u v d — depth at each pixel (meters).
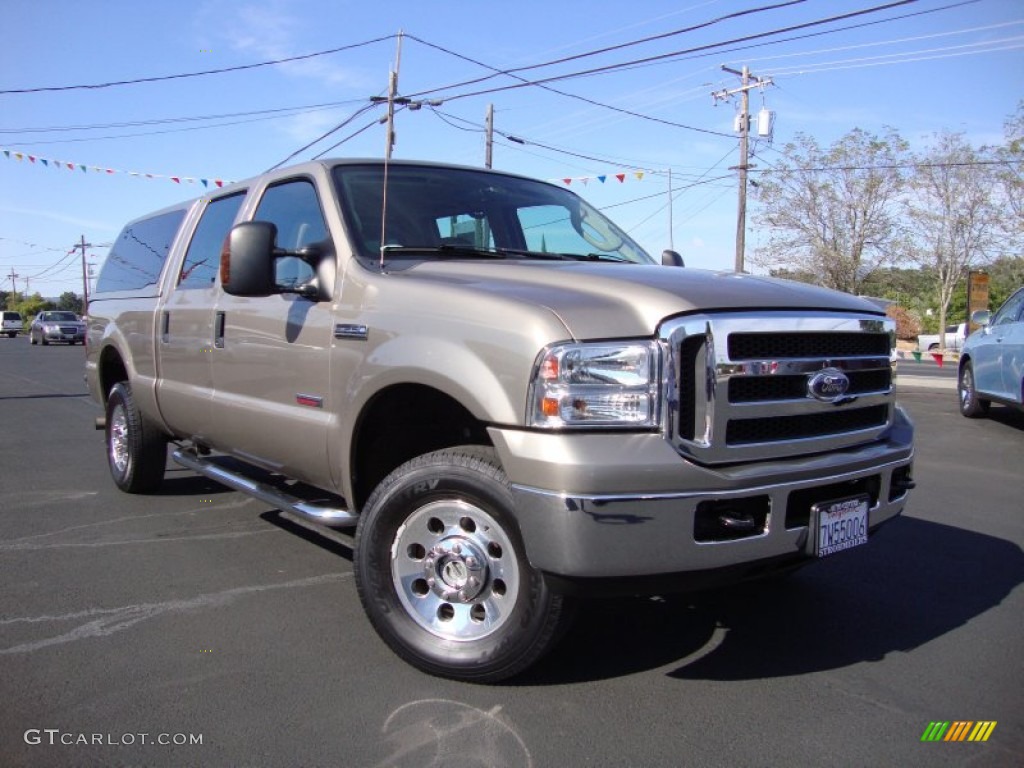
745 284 3.30
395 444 3.80
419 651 3.25
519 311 2.98
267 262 3.79
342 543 4.98
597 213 5.05
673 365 2.84
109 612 3.98
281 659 3.46
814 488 3.13
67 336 36.09
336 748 2.78
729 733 2.90
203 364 4.81
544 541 2.80
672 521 2.78
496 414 2.93
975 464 7.95
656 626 3.85
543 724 2.94
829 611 4.07
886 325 3.54
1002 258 37.31
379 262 3.77
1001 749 2.82
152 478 6.26
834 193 38.91
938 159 37.41
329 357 3.72
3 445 8.85
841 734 2.90
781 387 3.11
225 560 4.80
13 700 3.10
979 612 4.06
